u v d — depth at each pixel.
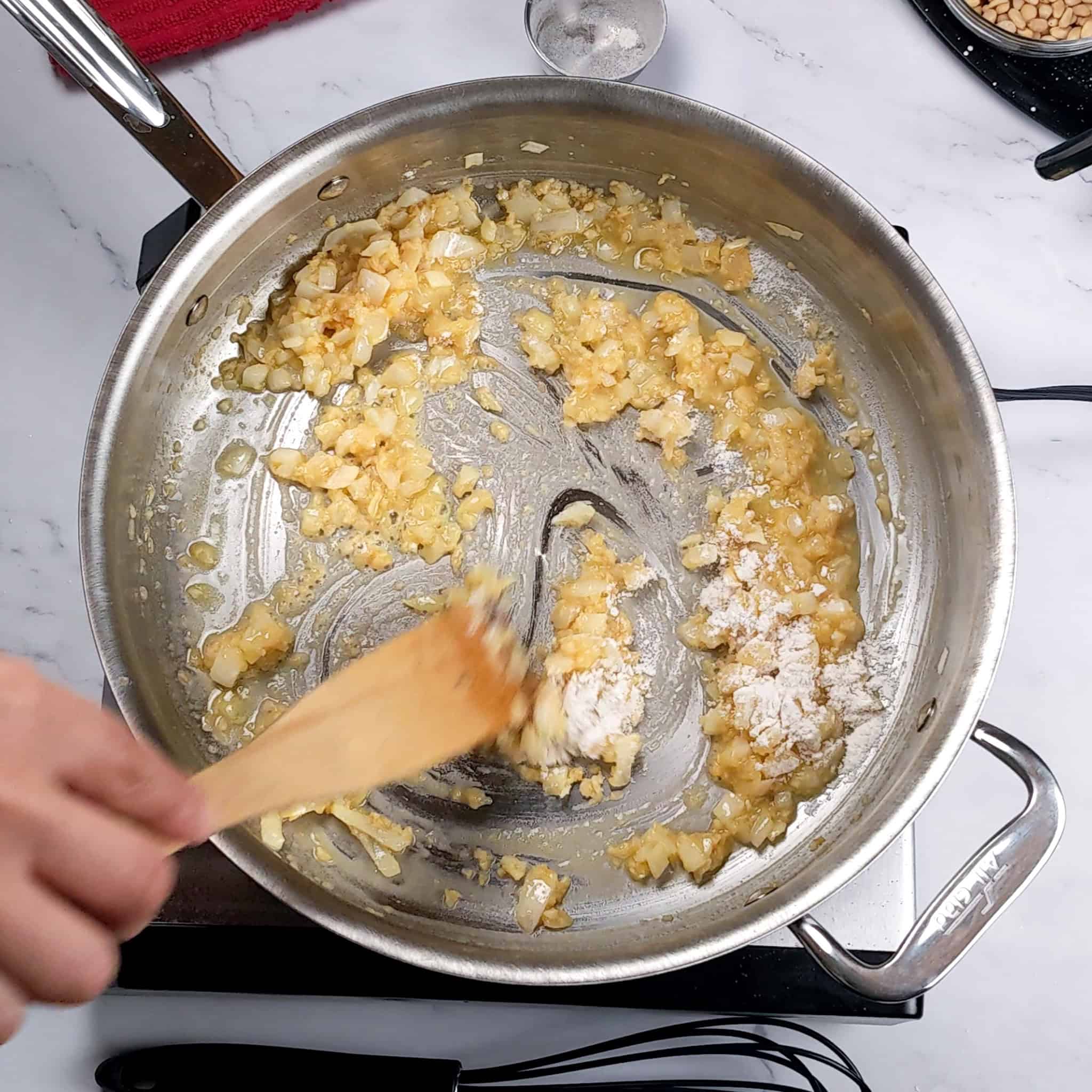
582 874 1.16
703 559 1.21
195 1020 1.17
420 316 1.29
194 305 1.15
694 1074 1.18
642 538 1.24
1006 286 1.30
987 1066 1.18
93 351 1.30
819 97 1.32
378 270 1.26
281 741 0.89
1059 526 1.26
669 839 1.15
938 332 1.08
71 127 1.32
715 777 1.17
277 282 1.27
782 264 1.27
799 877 1.00
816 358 1.26
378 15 1.33
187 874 1.11
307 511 1.24
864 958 1.07
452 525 1.24
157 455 1.20
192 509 1.24
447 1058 1.17
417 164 1.21
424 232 1.29
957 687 1.00
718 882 1.16
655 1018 1.18
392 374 1.27
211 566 1.24
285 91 1.33
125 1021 1.17
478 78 1.19
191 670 1.21
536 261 1.31
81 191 1.31
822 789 1.17
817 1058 1.13
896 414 1.23
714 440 1.25
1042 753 1.22
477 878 1.16
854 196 1.09
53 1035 1.17
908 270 1.08
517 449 1.26
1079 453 1.27
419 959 0.90
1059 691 1.23
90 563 1.02
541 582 1.22
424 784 1.18
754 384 1.27
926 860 1.20
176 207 1.31
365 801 1.17
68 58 0.95
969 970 1.19
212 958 1.10
